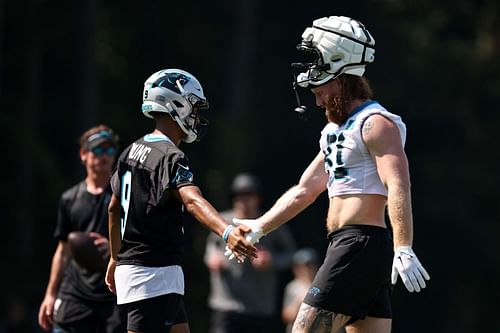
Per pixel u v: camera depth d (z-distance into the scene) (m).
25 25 85.38
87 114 88.75
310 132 116.81
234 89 111.81
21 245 79.44
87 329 32.41
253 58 118.19
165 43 108.19
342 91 24.05
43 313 33.88
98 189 32.94
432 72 122.19
